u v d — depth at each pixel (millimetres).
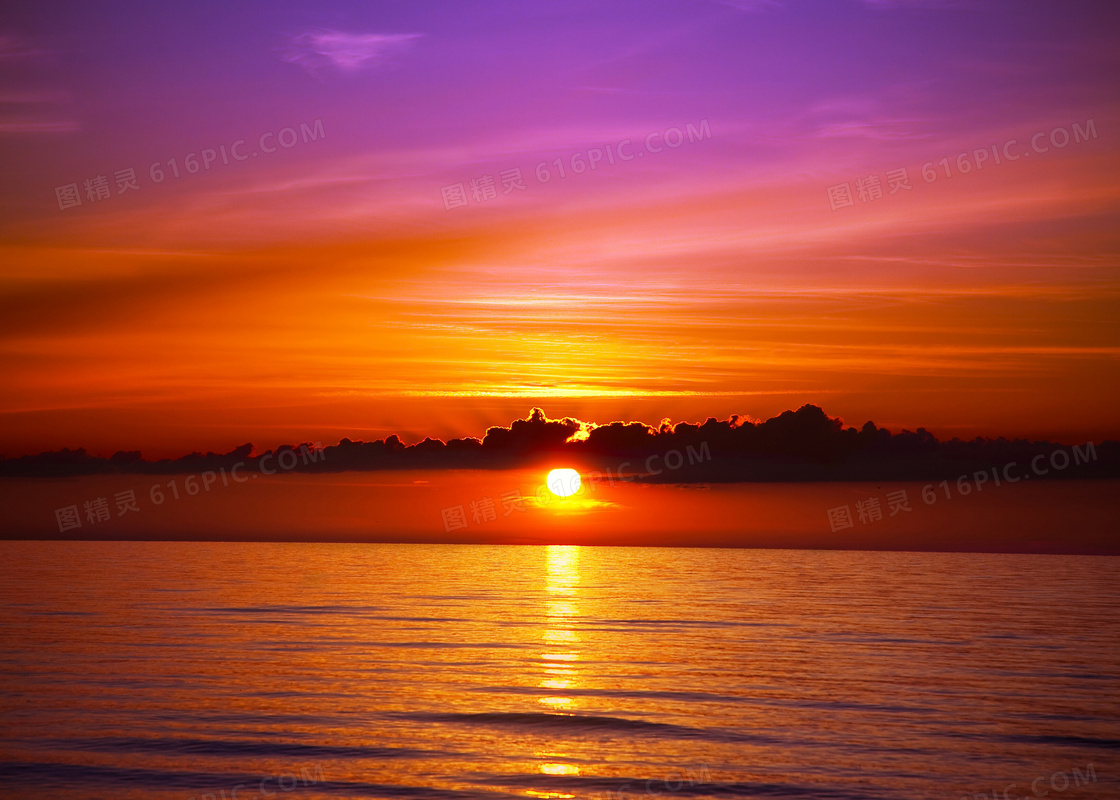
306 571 148625
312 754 25250
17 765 23484
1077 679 40312
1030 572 175875
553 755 25578
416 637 54906
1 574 127188
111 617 65250
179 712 30328
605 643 53062
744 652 49500
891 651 50531
